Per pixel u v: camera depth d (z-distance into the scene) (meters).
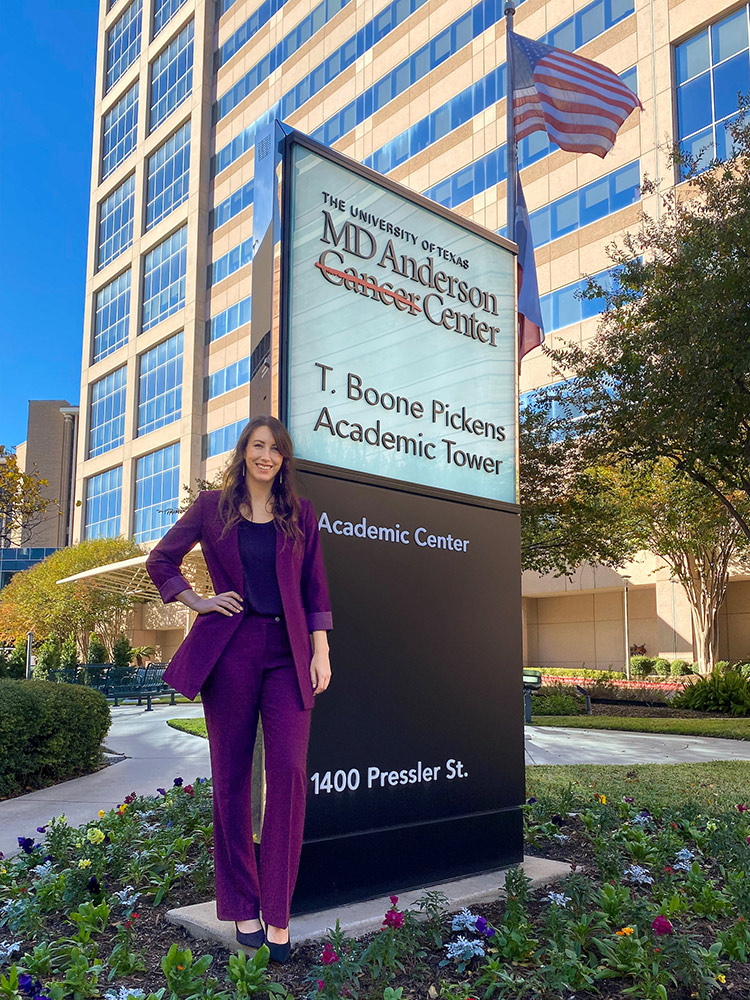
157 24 53.22
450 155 31.20
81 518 55.12
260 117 42.53
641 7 25.03
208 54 47.50
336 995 2.52
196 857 4.27
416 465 4.45
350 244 4.29
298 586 3.09
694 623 21.53
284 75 41.19
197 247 45.38
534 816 5.25
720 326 11.29
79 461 56.19
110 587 31.34
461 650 4.32
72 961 2.84
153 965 2.93
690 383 11.85
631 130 25.00
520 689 4.60
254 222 4.43
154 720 15.28
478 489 4.77
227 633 2.95
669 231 14.73
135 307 51.16
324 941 3.13
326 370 4.08
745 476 13.78
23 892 3.66
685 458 13.67
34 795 7.04
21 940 3.22
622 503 17.59
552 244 27.03
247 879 2.96
